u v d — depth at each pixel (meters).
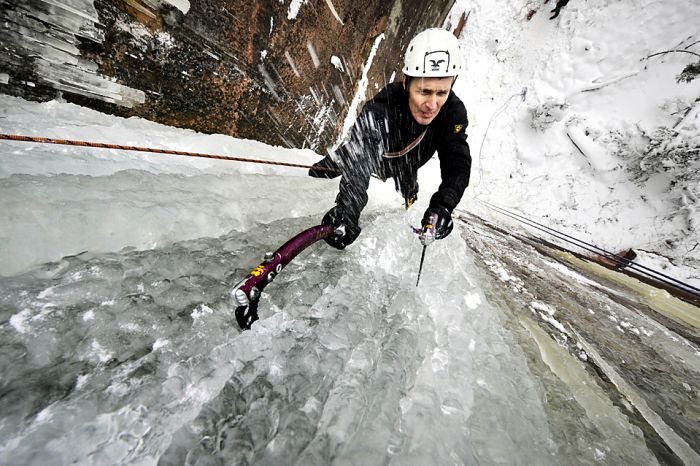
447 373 1.13
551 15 10.85
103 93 2.29
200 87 2.84
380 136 1.96
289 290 1.29
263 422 0.81
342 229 1.58
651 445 1.08
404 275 1.79
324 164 2.44
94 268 1.10
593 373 1.43
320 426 0.82
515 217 6.80
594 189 7.52
